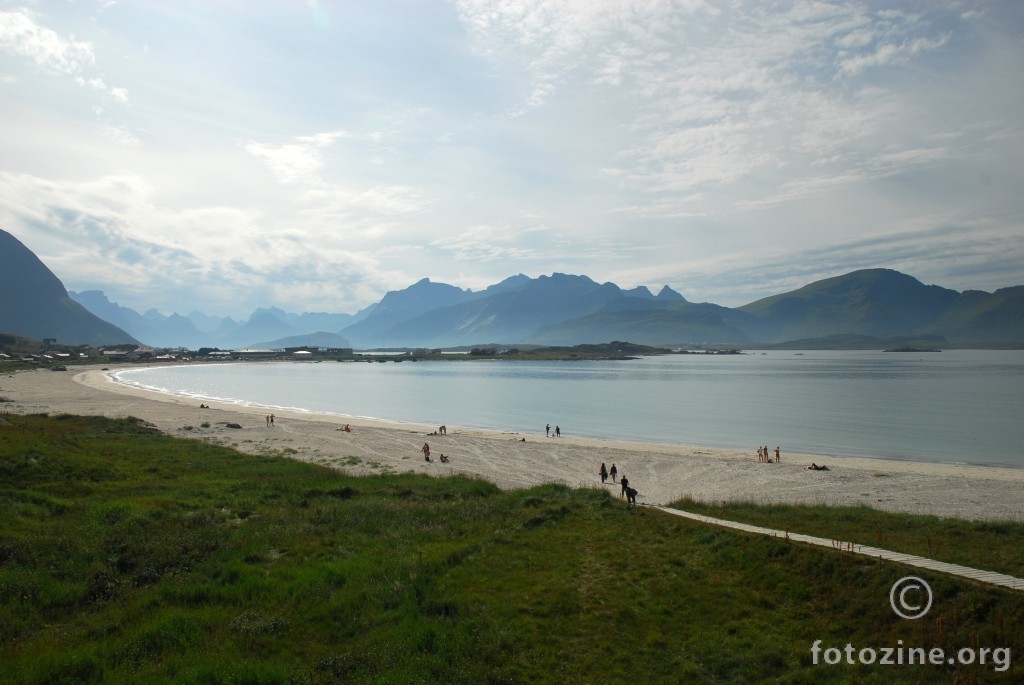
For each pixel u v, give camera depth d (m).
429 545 24.19
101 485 32.06
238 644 15.82
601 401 129.25
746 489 45.94
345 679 14.36
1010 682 13.77
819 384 169.75
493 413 109.00
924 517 29.39
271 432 73.19
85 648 14.93
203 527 25.48
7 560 19.69
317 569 20.98
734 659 15.56
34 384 141.25
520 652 15.97
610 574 20.88
